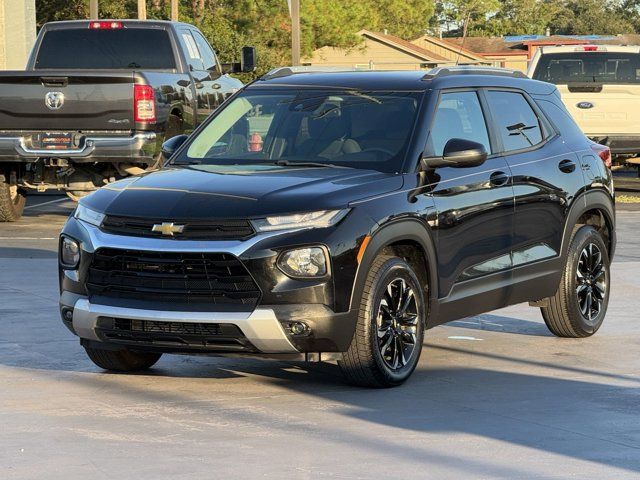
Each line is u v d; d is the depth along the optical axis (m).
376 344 8.33
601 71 24.03
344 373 8.45
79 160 17.33
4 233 17.94
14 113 17.39
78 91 17.28
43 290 12.79
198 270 8.02
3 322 11.02
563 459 6.75
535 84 10.62
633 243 17.34
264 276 7.93
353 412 7.84
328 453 6.82
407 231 8.55
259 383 8.76
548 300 10.56
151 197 8.38
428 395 8.38
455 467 6.56
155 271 8.12
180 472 6.43
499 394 8.43
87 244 8.37
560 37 99.62
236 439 7.13
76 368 9.22
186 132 18.78
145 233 8.18
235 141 9.50
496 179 9.53
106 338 8.37
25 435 7.20
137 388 8.55
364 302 8.25
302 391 8.48
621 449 6.98
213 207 8.12
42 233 17.97
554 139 10.53
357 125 9.25
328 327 8.02
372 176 8.67
